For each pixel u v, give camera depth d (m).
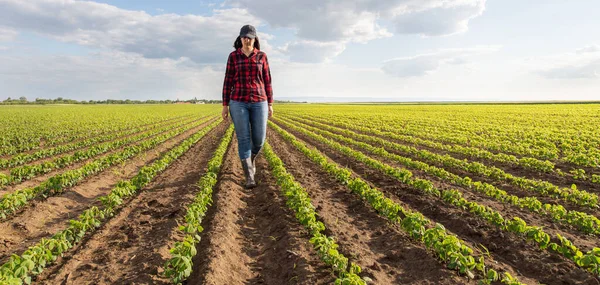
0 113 59.19
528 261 4.92
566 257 4.95
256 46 8.04
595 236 5.92
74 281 4.36
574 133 23.05
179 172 11.38
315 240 4.79
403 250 5.22
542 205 7.63
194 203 6.60
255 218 6.93
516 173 11.58
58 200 7.72
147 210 7.18
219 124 36.62
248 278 4.65
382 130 28.34
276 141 20.44
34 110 73.75
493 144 17.23
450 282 4.31
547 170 11.38
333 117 47.09
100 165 11.52
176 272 4.19
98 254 5.14
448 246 4.62
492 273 4.16
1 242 5.64
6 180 9.47
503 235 5.77
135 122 38.41
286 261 4.93
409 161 12.27
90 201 8.27
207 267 4.47
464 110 63.19
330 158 14.90
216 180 9.36
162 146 18.64
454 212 6.93
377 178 10.34
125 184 8.23
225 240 5.50
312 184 9.45
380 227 6.26
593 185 9.56
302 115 53.84
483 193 8.62
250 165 8.51
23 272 4.09
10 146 18.91
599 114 44.44
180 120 44.25
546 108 65.50
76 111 69.69
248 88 7.92
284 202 7.40
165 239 5.54
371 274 4.43
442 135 22.02
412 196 8.20
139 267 4.65
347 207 7.48
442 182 9.86
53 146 20.36
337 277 4.35
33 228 6.38
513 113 50.19
